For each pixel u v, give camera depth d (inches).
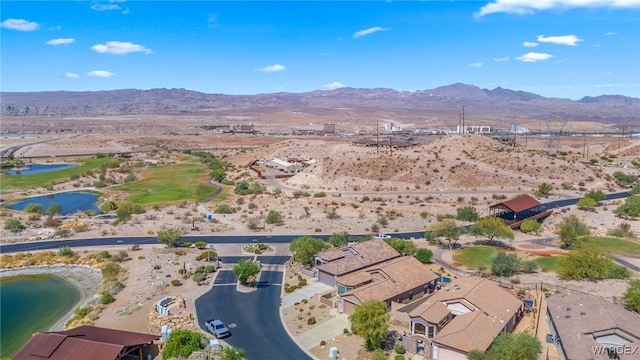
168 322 2691.9
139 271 3641.7
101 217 5561.0
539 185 6806.1
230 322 2758.4
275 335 2598.4
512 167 7367.1
